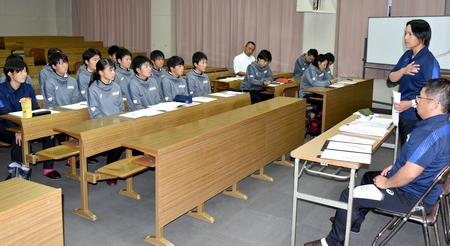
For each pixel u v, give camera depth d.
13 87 3.35
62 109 3.27
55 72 3.85
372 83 6.22
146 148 2.19
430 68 2.68
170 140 2.34
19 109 3.36
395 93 2.61
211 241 2.46
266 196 3.19
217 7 8.29
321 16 7.22
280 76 6.60
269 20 7.77
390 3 6.59
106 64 3.27
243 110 3.34
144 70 3.73
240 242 2.46
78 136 2.54
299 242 2.48
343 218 2.15
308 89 4.74
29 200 1.54
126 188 3.22
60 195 1.67
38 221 1.59
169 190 2.29
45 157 2.80
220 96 4.07
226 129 2.74
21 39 8.97
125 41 9.79
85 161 2.60
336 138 2.48
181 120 3.33
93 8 10.27
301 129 4.04
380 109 6.97
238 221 2.74
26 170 2.31
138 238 2.49
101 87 3.31
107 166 2.64
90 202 3.03
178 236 2.51
